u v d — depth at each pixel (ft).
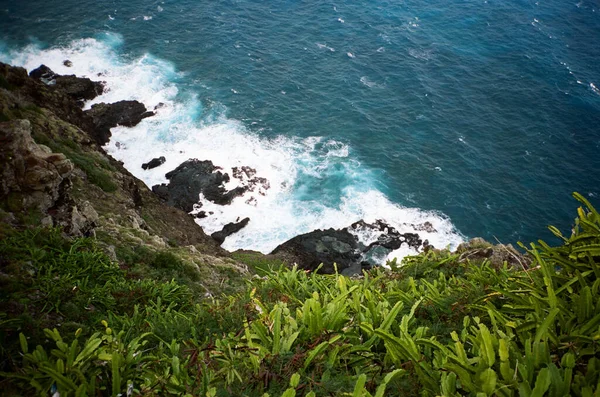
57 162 54.65
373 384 17.98
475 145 160.15
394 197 142.00
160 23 209.67
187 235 110.52
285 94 176.76
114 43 193.77
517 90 183.52
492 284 25.58
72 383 19.11
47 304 34.76
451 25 219.41
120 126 154.10
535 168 152.66
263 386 18.44
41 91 125.18
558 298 19.95
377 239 128.98
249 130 160.66
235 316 28.50
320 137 160.35
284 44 202.59
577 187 146.82
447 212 138.31
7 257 38.60
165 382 19.81
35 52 182.39
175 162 145.79
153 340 28.58
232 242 126.11
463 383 16.53
